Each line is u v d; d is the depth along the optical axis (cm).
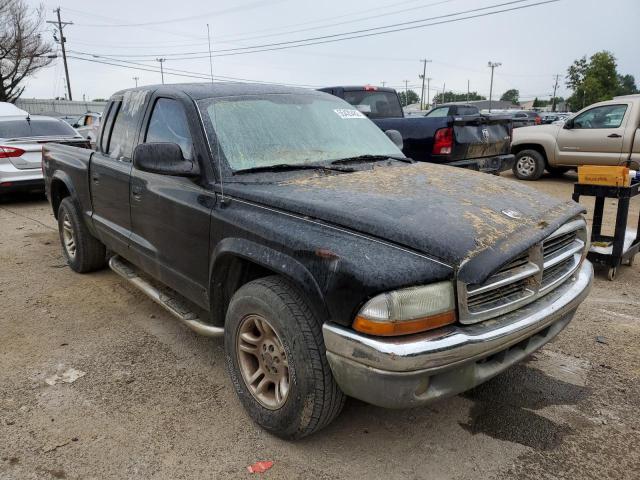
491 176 347
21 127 996
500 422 294
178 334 406
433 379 227
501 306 241
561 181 1191
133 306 461
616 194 504
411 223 237
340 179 308
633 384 333
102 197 452
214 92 358
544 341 280
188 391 325
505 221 254
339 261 227
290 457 265
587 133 1084
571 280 303
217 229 296
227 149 321
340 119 395
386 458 264
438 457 265
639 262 596
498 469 256
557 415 301
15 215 874
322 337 243
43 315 443
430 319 219
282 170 322
